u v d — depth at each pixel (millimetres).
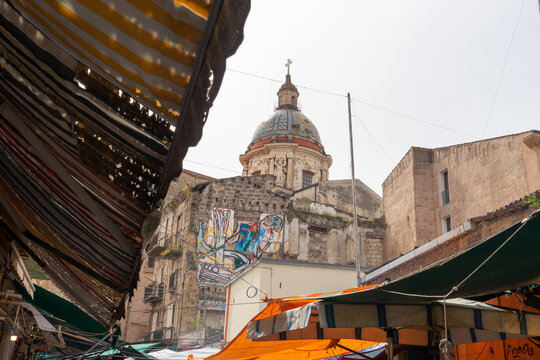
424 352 8438
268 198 31547
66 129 3529
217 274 29344
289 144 42000
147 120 3121
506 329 5117
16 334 8711
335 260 30422
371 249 28344
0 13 2541
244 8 2111
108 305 7797
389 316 5246
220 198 31203
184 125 2918
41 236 5871
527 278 4492
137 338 36000
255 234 30609
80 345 15008
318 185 34156
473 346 8008
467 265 4254
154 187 4012
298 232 30828
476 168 20641
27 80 3109
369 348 9234
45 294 10117
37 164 4191
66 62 2771
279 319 5941
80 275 6824
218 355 8703
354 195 20797
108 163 3846
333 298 5121
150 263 38656
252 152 43375
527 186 17562
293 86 48344
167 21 2287
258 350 8633
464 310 5273
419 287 4801
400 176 25703
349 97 22250
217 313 28391
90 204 4410
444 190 23031
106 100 3043
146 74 2670
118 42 2518
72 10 2379
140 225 4758
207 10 2152
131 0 2244
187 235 30078
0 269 6371
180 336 27438
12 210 5586
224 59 2332
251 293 21797
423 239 23094
